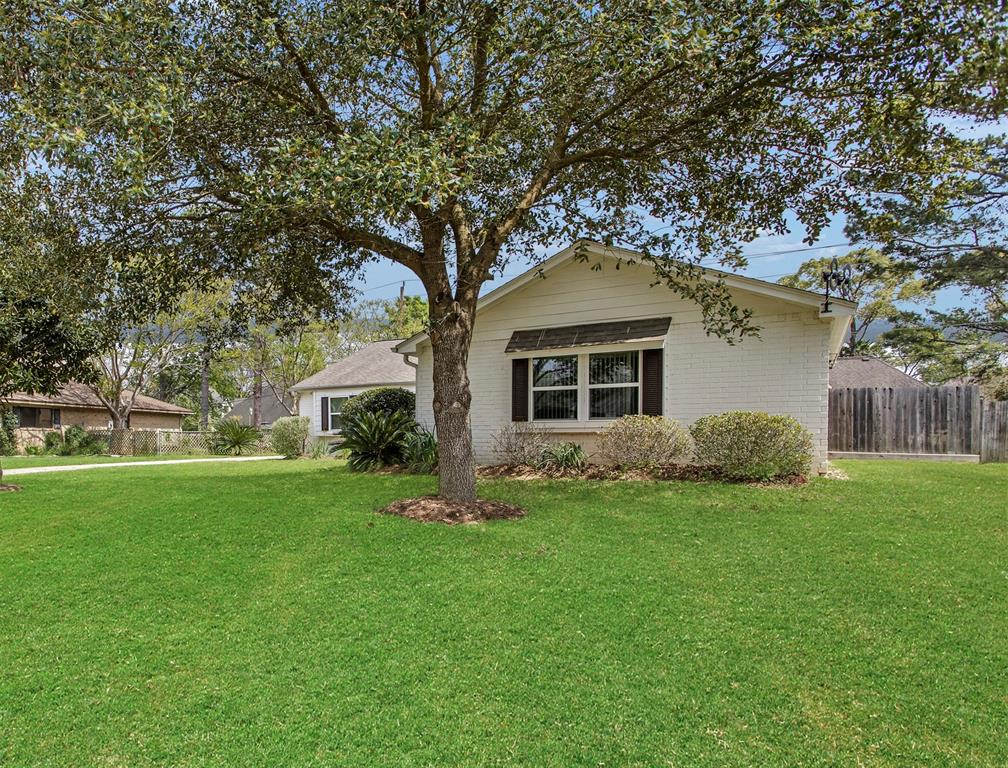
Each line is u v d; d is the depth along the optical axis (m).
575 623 3.76
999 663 3.21
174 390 39.78
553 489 8.59
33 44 4.77
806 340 9.53
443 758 2.48
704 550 5.24
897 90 5.35
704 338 10.23
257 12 5.46
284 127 6.27
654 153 7.18
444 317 6.90
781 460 8.58
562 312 11.55
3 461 17.48
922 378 29.50
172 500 7.83
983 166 14.61
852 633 3.58
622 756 2.48
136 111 4.46
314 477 10.44
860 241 17.48
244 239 7.31
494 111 6.34
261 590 4.40
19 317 8.13
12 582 4.62
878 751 2.49
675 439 9.62
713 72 5.37
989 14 4.27
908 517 6.37
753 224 7.83
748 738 2.59
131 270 7.12
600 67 5.49
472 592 4.29
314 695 2.96
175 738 2.62
